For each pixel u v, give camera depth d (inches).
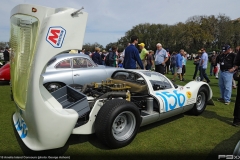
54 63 226.1
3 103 213.8
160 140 132.9
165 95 153.8
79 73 236.1
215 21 2224.4
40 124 94.1
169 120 172.7
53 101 107.8
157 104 146.5
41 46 89.8
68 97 149.9
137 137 136.6
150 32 2568.9
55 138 99.0
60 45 92.3
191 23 2197.3
